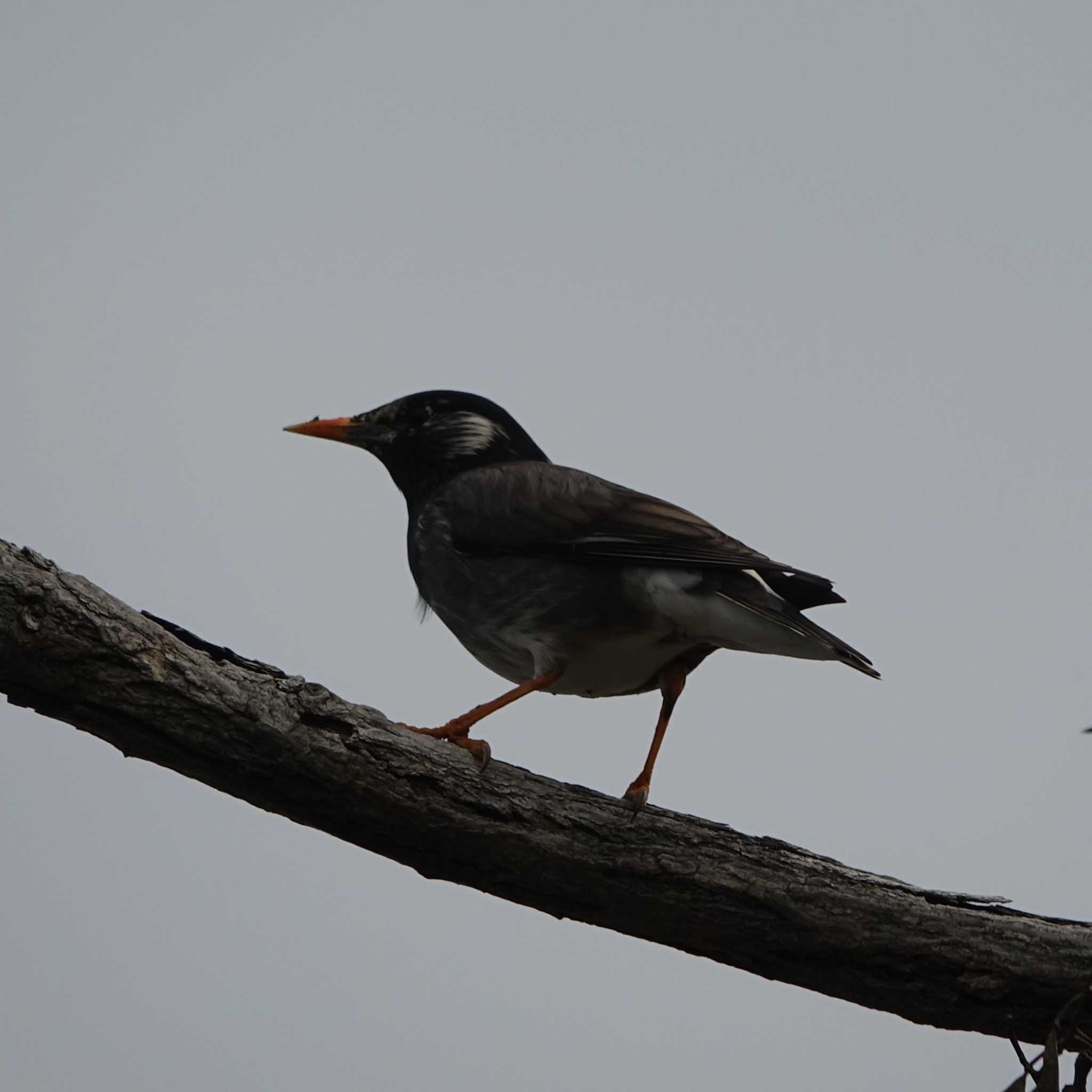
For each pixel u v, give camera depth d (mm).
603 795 10070
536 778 9961
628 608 12320
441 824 9547
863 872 10258
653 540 12219
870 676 11445
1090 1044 9469
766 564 11953
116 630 8656
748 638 11945
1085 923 10273
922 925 10016
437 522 13102
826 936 9953
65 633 8477
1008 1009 10039
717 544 12195
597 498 12672
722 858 9992
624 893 9891
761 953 10086
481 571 12773
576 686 13125
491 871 9820
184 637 9172
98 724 8781
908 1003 10141
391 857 9805
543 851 9734
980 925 10086
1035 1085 9086
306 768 9164
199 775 9156
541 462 14109
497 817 9648
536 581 12508
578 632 12438
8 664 8414
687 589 12008
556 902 10000
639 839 9891
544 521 12547
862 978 10094
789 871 10047
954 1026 10250
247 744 9016
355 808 9398
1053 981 9945
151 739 8867
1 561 8328
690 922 9977
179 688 8828
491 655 13141
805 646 11758
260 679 9180
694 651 12805
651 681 13133
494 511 12789
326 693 9336
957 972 10000
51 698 8641
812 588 12914
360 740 9328
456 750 9789
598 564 12438
